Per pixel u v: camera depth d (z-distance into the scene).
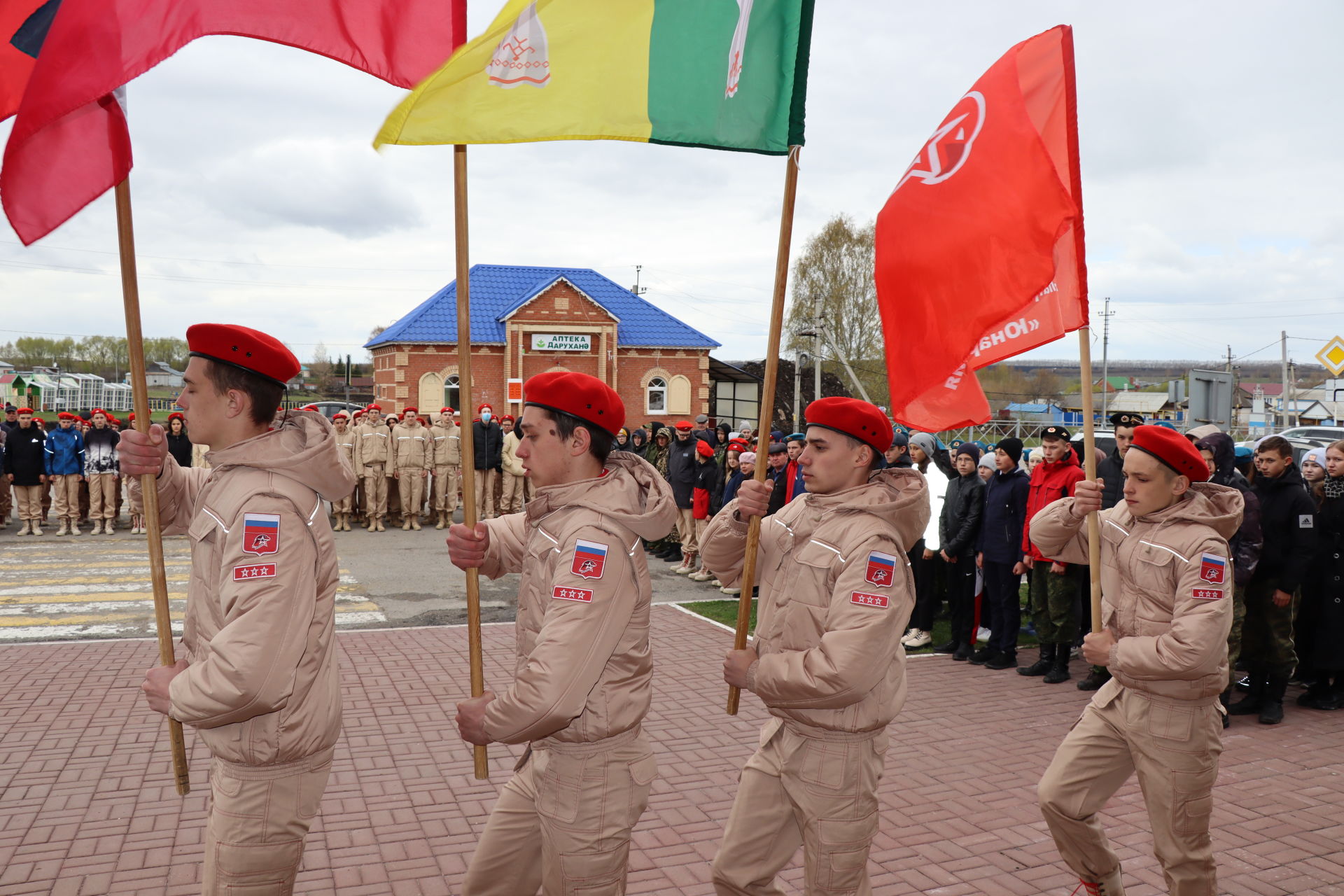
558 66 2.91
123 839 4.29
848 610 2.68
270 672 2.29
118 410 56.97
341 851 4.26
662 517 2.58
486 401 34.03
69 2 2.45
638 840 4.43
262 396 2.57
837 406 2.92
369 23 2.85
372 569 11.95
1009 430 41.06
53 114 2.42
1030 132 3.30
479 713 2.63
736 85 3.06
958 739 5.94
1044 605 7.43
